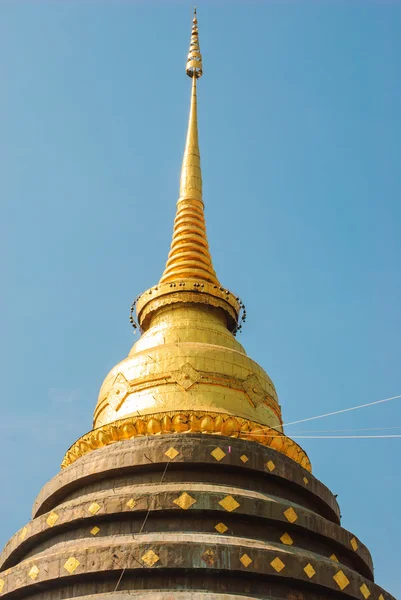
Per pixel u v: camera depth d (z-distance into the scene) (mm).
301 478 33281
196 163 48719
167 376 35875
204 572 27094
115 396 36750
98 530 29766
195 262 43562
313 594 28578
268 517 29938
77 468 32969
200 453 31516
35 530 31625
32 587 28453
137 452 31750
